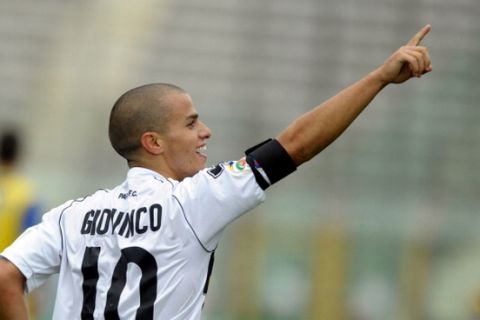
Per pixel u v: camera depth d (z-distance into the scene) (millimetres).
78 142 54438
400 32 60531
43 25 60594
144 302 10695
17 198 25156
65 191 50750
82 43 59938
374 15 60719
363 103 10859
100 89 57688
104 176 51500
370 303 42406
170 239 10789
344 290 42594
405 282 43188
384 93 57000
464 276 43656
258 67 58938
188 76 58594
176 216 10805
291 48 59594
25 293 11547
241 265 42531
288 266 43062
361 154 53750
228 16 61156
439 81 57969
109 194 11547
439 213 47875
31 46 59656
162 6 61719
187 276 10789
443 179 53594
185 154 11508
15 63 58781
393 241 44656
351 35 60250
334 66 59250
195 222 10758
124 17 61188
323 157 52531
